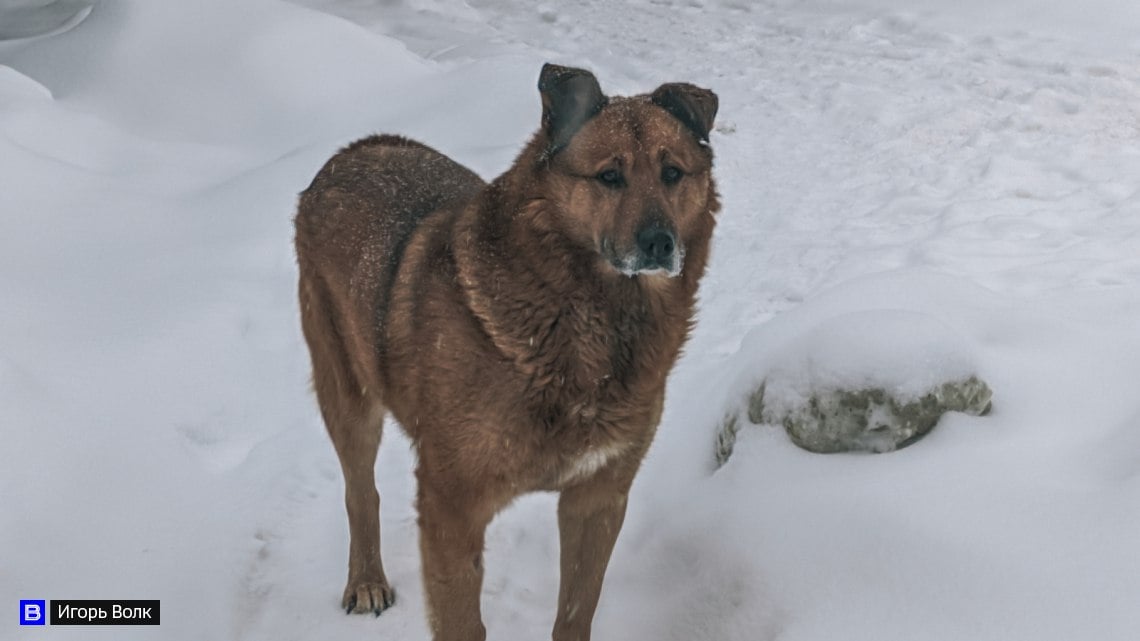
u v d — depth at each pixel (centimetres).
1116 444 385
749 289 705
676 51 1307
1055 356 461
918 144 971
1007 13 1395
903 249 739
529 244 339
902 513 372
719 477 444
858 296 501
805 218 825
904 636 342
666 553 434
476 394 344
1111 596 322
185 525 448
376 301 394
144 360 539
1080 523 347
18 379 469
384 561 467
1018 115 1020
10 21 1159
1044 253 715
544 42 1324
